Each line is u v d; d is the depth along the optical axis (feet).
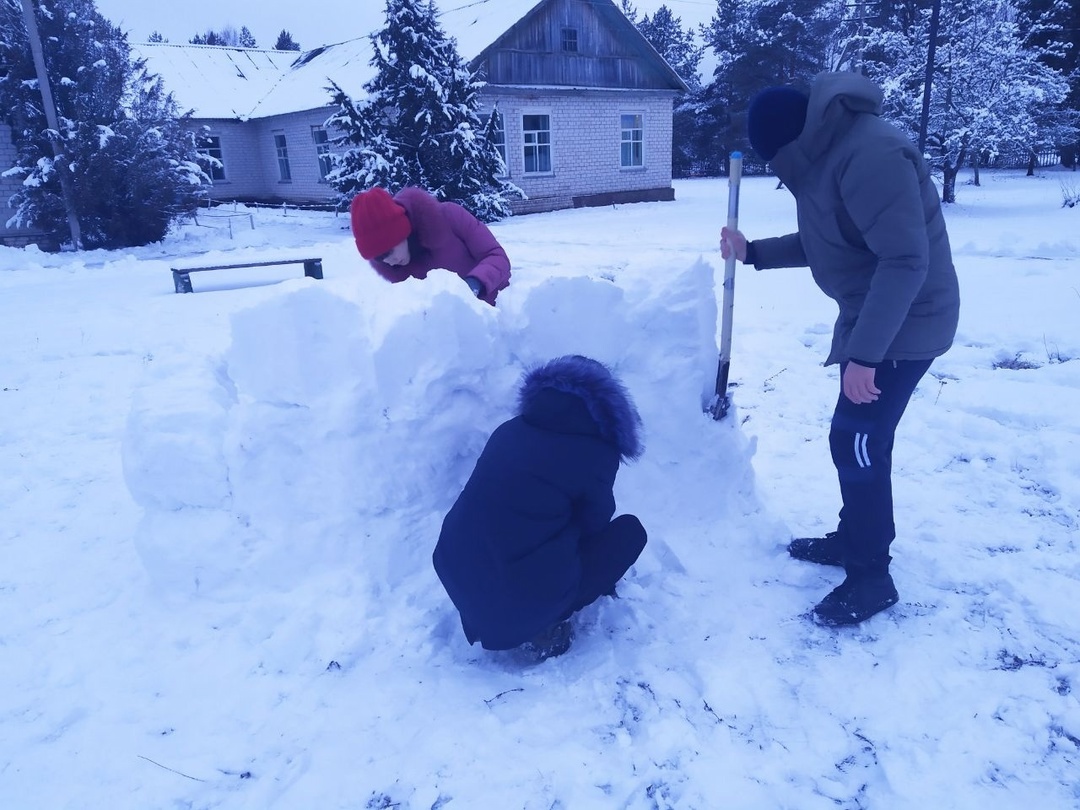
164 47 94.27
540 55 67.46
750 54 123.75
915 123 51.37
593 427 7.20
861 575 8.25
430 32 55.67
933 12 45.93
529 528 7.05
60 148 45.16
